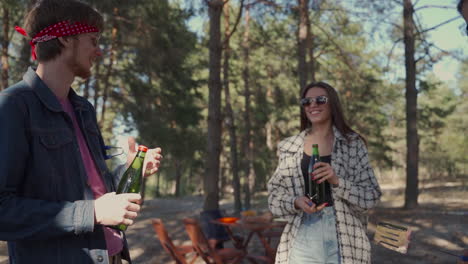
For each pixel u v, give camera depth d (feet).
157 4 42.47
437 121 84.43
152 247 24.18
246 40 53.42
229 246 23.73
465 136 100.73
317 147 8.22
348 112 63.52
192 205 66.39
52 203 4.05
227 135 86.28
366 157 8.50
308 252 7.98
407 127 44.04
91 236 4.54
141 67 47.19
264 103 72.43
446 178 94.94
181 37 46.16
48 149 4.37
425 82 49.67
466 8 5.92
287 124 86.99
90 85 48.37
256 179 89.56
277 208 8.43
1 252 22.15
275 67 61.98
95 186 5.08
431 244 22.84
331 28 45.09
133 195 4.16
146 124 48.83
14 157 3.99
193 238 15.49
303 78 36.63
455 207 41.98
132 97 51.31
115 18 39.47
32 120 4.27
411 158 43.01
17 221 3.84
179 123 54.39
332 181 7.77
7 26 33.50
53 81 4.65
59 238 4.36
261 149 85.97
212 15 29.84
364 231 8.19
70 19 4.53
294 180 8.65
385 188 99.66
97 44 4.88
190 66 54.44
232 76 66.90
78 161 4.69
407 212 37.58
